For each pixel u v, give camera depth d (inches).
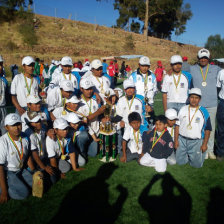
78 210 136.2
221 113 194.4
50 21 1662.2
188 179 170.4
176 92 208.4
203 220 127.6
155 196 148.9
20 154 151.1
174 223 125.1
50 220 128.4
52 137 169.5
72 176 174.7
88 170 183.6
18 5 1528.1
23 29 1331.2
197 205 140.3
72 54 1371.8
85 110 203.6
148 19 2108.8
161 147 179.5
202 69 200.8
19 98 210.5
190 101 185.9
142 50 1759.4
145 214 132.1
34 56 1118.4
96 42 1624.0
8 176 149.3
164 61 1536.7
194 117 183.3
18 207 139.6
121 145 217.0
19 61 1059.9
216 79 197.8
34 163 173.5
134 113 188.7
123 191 154.3
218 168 188.2
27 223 126.6
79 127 200.2
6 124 141.8
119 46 1684.3
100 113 199.6
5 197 145.0
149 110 213.8
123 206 139.3
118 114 211.5
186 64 228.1
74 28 1711.4
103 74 243.0
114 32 1884.8
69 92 193.6
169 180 168.4
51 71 531.8
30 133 160.9
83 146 201.5
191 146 186.5
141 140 196.2
